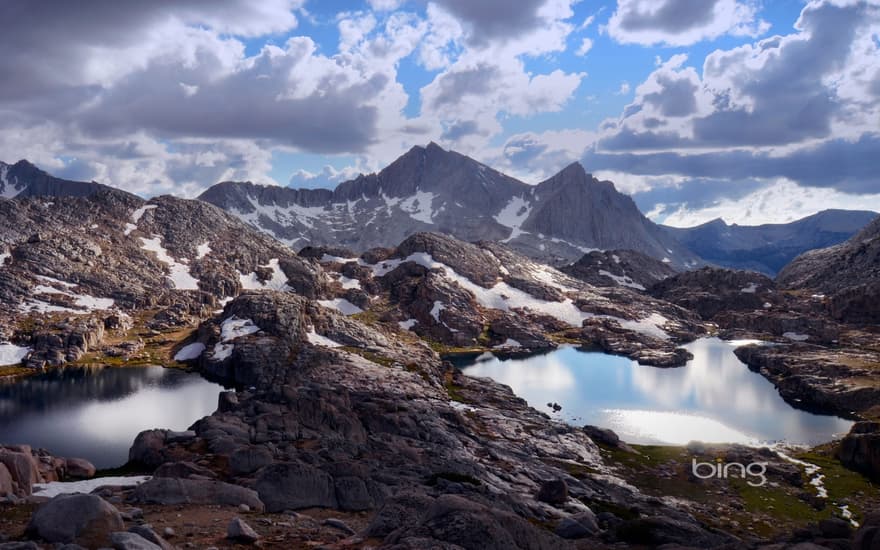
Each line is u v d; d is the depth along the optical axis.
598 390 190.75
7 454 50.75
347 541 34.09
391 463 72.00
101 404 153.12
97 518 29.30
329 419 87.75
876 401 163.25
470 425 126.31
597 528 52.88
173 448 72.50
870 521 34.50
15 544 26.27
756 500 94.81
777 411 165.12
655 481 103.19
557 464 108.31
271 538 35.38
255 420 81.75
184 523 37.28
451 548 27.97
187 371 196.88
